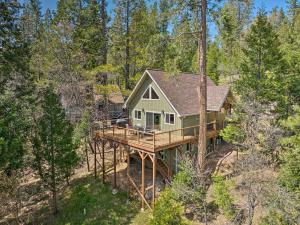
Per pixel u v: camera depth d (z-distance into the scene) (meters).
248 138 13.05
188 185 14.49
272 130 13.59
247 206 11.84
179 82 23.02
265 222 10.41
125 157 23.42
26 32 33.19
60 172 18.52
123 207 17.33
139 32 27.78
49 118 17.84
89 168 23.52
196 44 17.75
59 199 19.83
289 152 11.34
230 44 16.33
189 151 20.06
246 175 11.76
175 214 13.55
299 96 16.50
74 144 20.23
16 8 18.94
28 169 22.84
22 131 17.00
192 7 15.66
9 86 19.25
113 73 27.45
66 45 25.73
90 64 27.38
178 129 19.05
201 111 16.72
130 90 28.39
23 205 19.23
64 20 26.61
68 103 25.02
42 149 17.92
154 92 22.38
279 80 16.73
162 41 16.34
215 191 14.35
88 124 23.17
